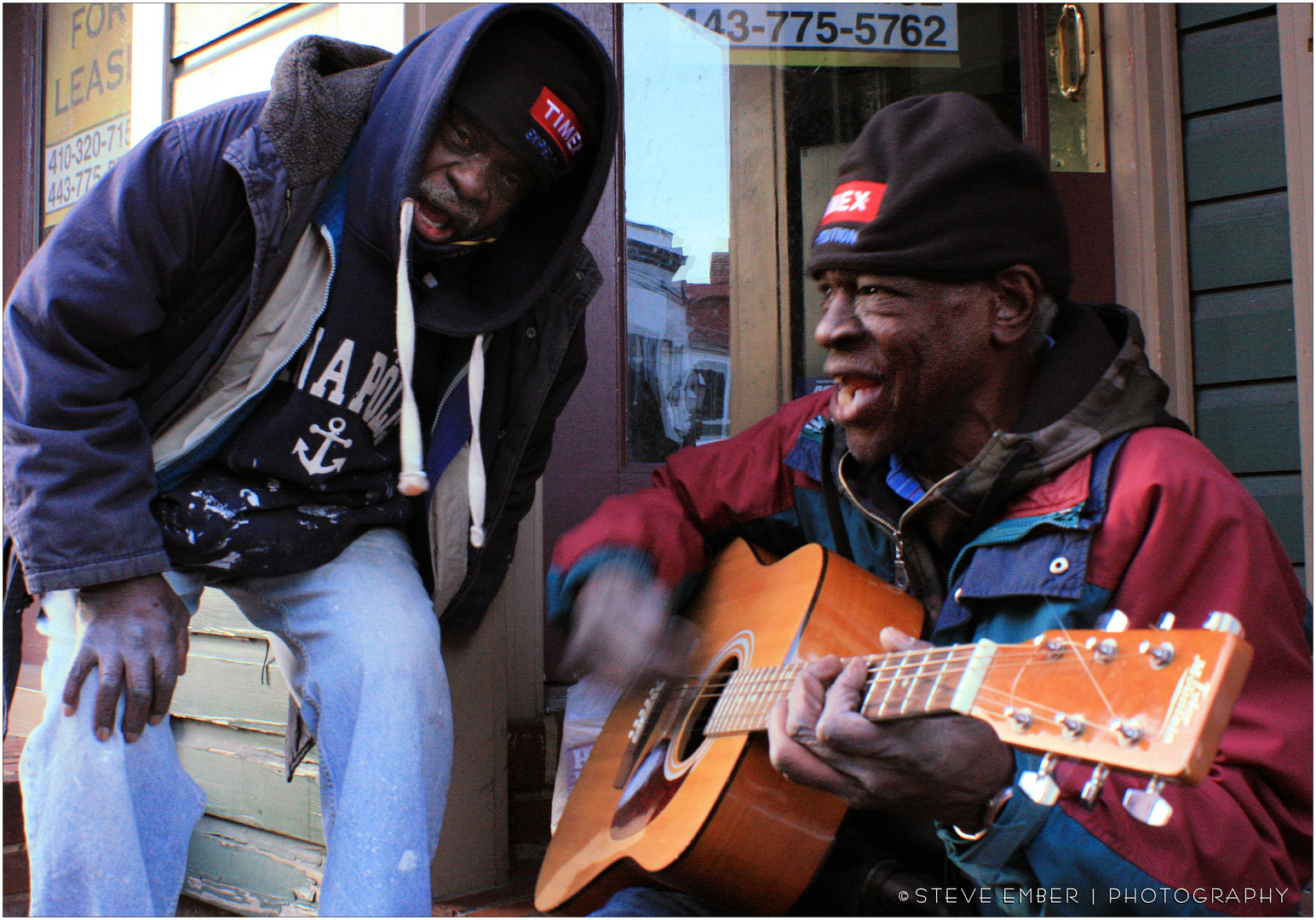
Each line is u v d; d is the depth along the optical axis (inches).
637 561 59.6
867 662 38.6
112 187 48.8
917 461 48.9
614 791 58.4
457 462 60.0
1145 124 89.4
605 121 59.0
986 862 38.2
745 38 92.6
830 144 93.8
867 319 44.1
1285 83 85.0
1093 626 40.6
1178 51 91.8
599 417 85.0
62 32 119.7
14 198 124.0
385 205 53.9
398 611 51.6
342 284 54.5
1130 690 29.6
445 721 50.8
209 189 50.9
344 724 48.9
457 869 67.7
